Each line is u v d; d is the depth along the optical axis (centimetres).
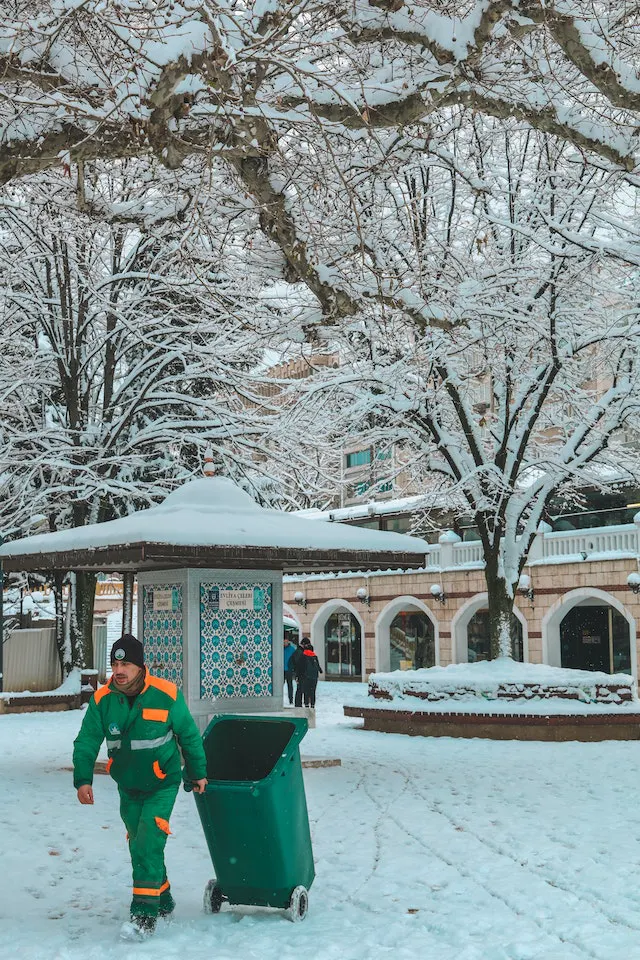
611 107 1494
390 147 1340
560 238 2192
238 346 2350
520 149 2259
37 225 2177
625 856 879
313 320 1780
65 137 971
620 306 2448
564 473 2403
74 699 2770
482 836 980
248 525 1438
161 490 2703
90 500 2833
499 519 2320
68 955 588
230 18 883
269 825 666
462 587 3881
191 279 2012
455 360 2295
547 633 3500
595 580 3334
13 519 2792
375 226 1684
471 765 1599
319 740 2020
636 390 2345
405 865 849
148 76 893
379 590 4369
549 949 603
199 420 2675
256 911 709
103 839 980
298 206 1202
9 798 1255
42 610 4109
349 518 4653
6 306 2645
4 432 2598
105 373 2767
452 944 617
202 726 1459
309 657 2706
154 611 1527
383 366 2433
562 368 2333
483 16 965
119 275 2348
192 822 1095
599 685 2050
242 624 1505
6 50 923
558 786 1356
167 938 630
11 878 805
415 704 2158
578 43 964
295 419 2555
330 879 798
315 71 1038
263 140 1041
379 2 947
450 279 1914
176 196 1558
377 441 2700
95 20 1029
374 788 1335
